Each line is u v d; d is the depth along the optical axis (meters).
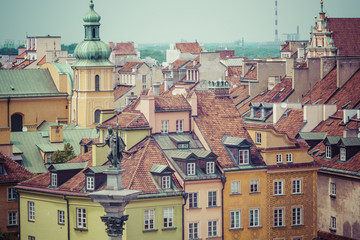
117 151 175.00
